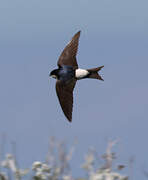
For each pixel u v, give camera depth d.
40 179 6.68
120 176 6.25
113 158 6.61
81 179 6.42
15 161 6.78
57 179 6.58
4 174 6.68
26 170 6.80
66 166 6.60
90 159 6.59
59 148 6.74
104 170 6.44
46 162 6.84
